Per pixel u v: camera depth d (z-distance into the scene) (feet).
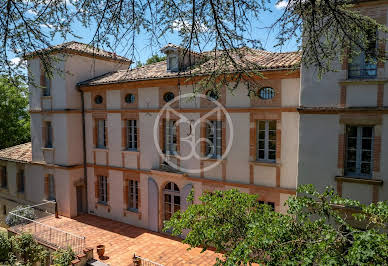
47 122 54.85
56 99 51.75
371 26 16.25
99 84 48.49
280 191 34.60
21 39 15.20
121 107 47.78
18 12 14.07
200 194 40.52
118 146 48.60
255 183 36.42
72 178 51.60
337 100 27.78
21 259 39.73
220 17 13.62
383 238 13.21
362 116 26.76
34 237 41.98
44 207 55.26
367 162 27.40
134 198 47.80
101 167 50.96
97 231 45.21
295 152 33.65
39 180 56.24
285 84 33.71
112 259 36.32
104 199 52.03
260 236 16.49
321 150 28.76
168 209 44.47
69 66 50.24
